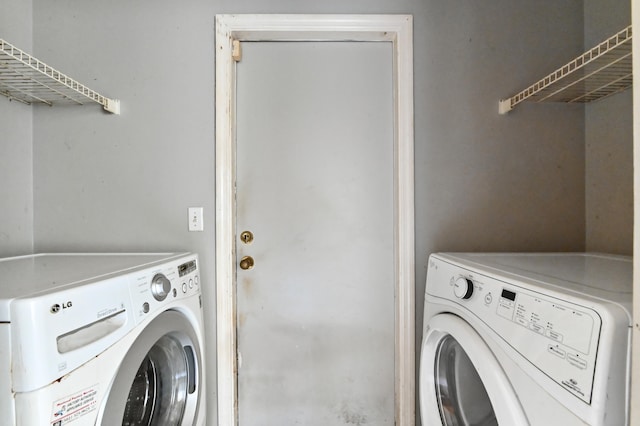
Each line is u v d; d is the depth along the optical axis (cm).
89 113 131
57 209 131
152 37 131
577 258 103
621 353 48
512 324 66
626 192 117
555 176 134
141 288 80
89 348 61
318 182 140
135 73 131
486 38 133
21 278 71
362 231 140
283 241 141
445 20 133
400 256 134
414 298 133
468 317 82
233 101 137
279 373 141
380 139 140
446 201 133
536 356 59
